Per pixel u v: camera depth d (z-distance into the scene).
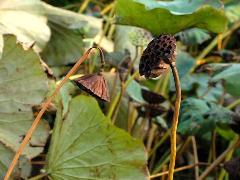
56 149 0.98
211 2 0.98
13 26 1.29
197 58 1.78
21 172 1.00
